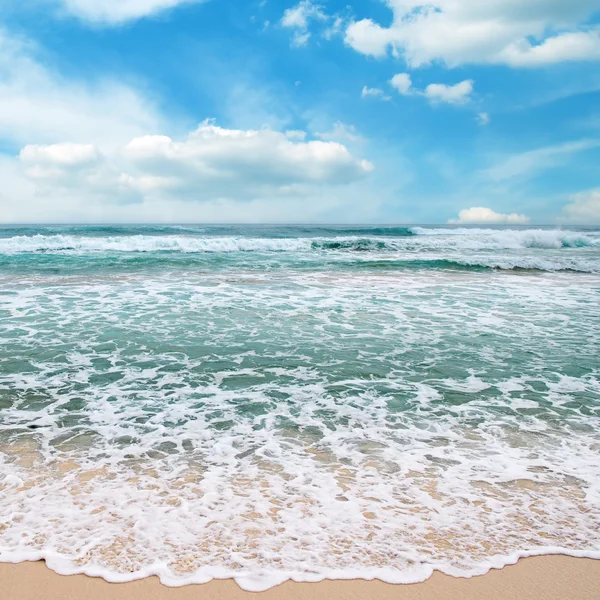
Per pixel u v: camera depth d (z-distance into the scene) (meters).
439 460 3.37
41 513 2.66
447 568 2.36
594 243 24.70
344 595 2.19
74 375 4.99
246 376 5.08
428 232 33.44
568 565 2.40
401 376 5.16
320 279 11.96
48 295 9.22
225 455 3.39
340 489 2.97
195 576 2.26
